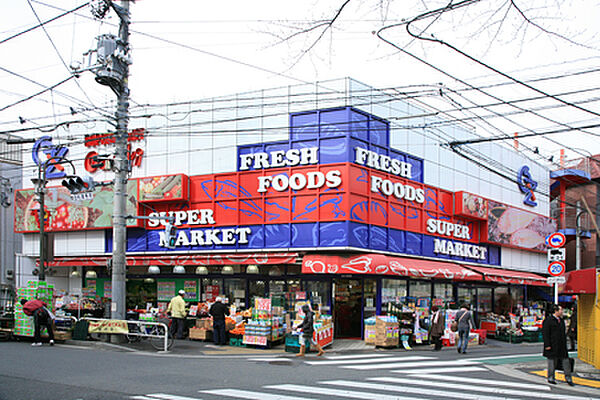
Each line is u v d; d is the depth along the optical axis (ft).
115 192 58.90
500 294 99.76
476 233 90.02
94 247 81.82
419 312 69.67
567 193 138.31
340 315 70.85
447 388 35.99
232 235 70.54
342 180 64.64
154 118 78.33
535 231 105.91
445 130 84.33
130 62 56.95
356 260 63.00
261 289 74.64
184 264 72.49
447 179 83.97
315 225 65.77
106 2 52.34
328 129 66.64
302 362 48.96
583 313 53.36
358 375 40.98
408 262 69.67
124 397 30.22
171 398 30.09
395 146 73.77
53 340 58.29
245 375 39.27
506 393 34.86
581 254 134.51
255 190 70.13
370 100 69.56
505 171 99.86
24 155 89.04
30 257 88.12
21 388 32.35
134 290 84.43
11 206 102.42
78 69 54.95
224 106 73.67
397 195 72.18
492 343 77.00
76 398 29.76
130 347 56.03
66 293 85.81
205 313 67.56
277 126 70.03
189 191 74.59
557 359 40.68
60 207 83.87
